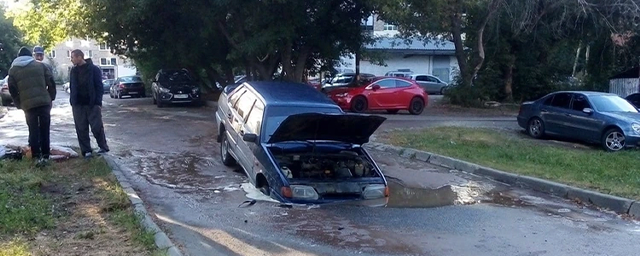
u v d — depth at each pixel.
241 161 9.98
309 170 8.85
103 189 8.49
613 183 10.10
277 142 9.21
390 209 8.37
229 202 8.40
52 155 10.64
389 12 21.47
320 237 6.89
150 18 24.42
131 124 17.28
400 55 51.62
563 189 9.64
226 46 26.62
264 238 6.79
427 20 25.27
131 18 23.25
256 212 7.91
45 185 8.69
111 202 7.65
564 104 16.28
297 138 9.24
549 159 12.48
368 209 8.30
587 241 7.07
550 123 16.38
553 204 9.06
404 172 11.27
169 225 7.17
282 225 7.34
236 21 23.05
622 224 7.95
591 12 26.36
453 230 7.39
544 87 31.95
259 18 21.66
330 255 6.26
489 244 6.85
